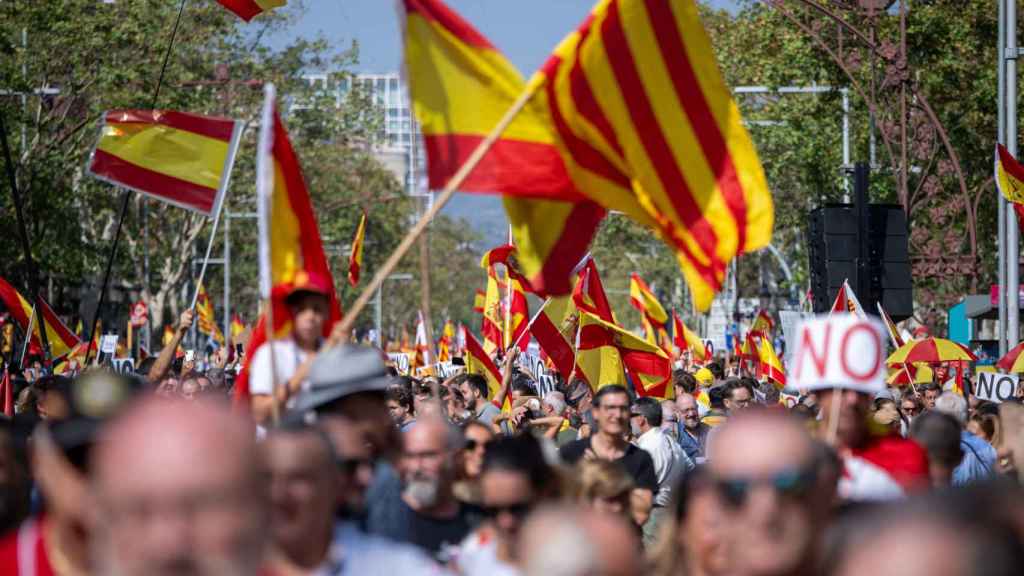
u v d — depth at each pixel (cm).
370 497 1386
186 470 480
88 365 3872
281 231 1728
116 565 486
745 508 839
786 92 8044
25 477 1308
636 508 1867
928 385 3581
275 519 954
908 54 7512
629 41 1731
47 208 8006
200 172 2367
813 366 1466
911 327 9500
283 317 1731
